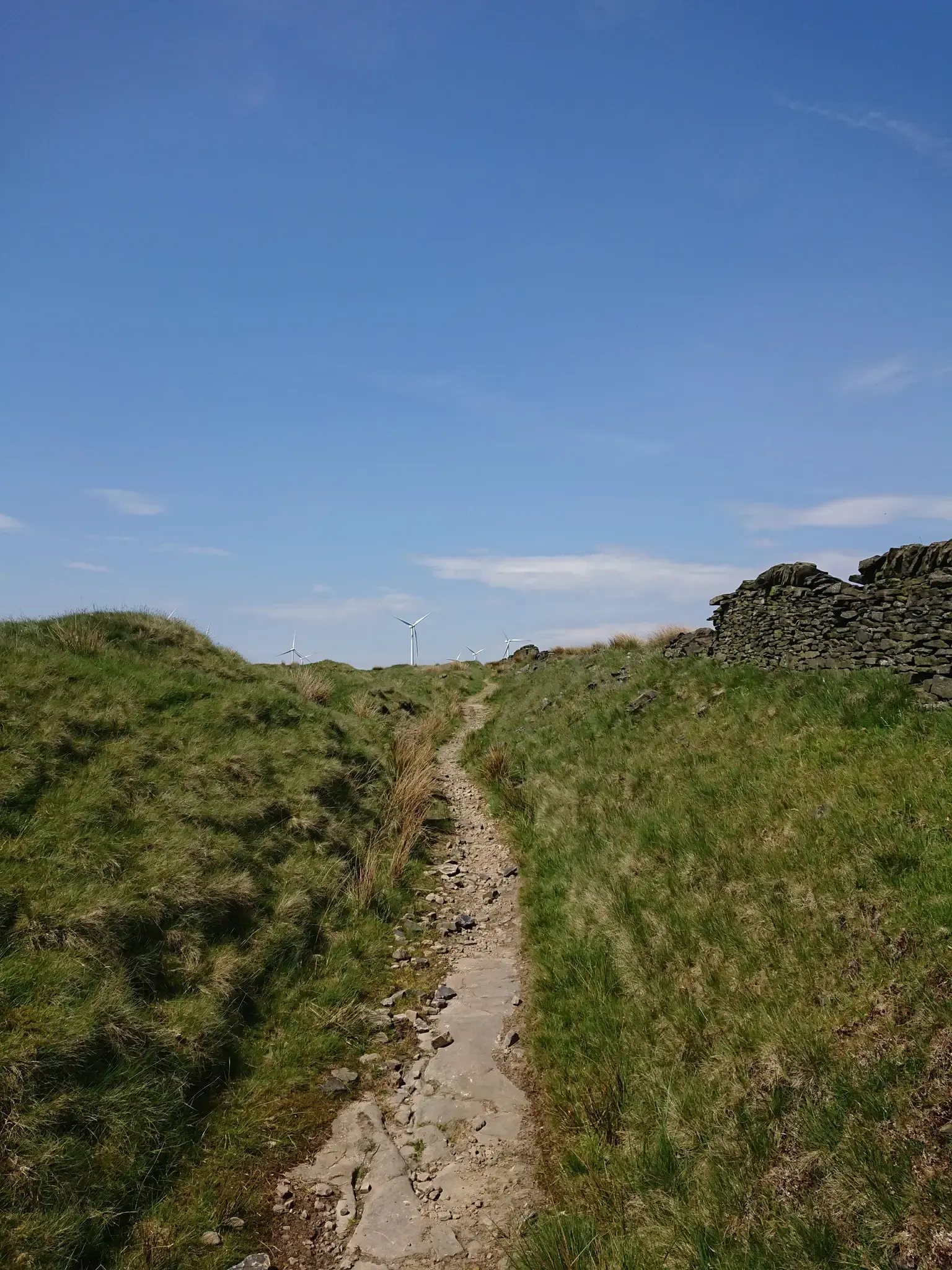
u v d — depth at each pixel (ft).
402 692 98.84
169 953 28.09
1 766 32.71
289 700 58.08
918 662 39.68
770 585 56.44
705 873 30.96
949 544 42.06
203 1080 24.64
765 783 35.29
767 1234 16.07
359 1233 19.84
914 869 24.09
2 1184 18.11
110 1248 18.63
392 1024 30.04
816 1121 17.79
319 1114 24.57
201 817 36.09
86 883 28.14
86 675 44.91
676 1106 20.99
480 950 36.52
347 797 49.03
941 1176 15.15
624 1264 17.13
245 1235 19.63
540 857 44.60
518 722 79.77
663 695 58.95
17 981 23.09
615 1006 27.25
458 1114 24.77
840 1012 20.59
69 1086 20.99
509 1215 20.51
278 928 32.89
